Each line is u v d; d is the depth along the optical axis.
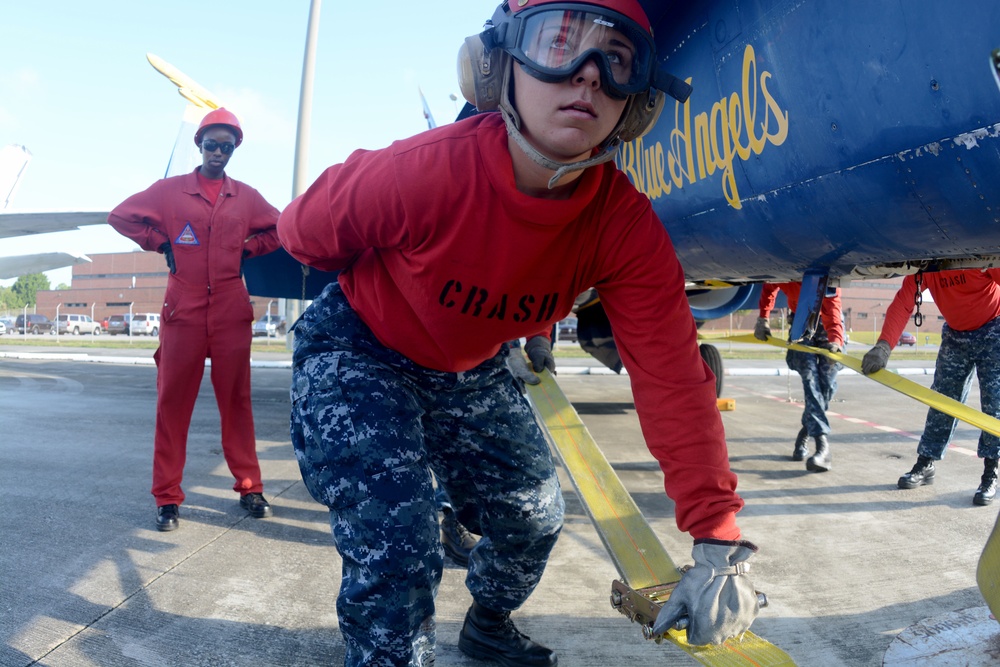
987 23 1.31
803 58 1.80
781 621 2.25
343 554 1.35
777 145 1.97
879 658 2.00
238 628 2.16
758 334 4.83
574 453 2.17
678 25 2.38
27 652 1.98
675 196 2.60
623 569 1.63
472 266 1.35
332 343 1.58
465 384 1.62
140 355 15.79
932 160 1.53
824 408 4.52
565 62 1.11
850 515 3.47
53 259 11.35
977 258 2.16
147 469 4.21
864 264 2.15
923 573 2.68
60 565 2.65
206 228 3.17
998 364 3.65
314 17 12.47
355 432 1.40
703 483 1.34
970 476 4.31
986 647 2.04
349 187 1.37
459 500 1.81
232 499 3.63
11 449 4.73
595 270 1.40
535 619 2.27
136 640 2.07
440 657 2.00
